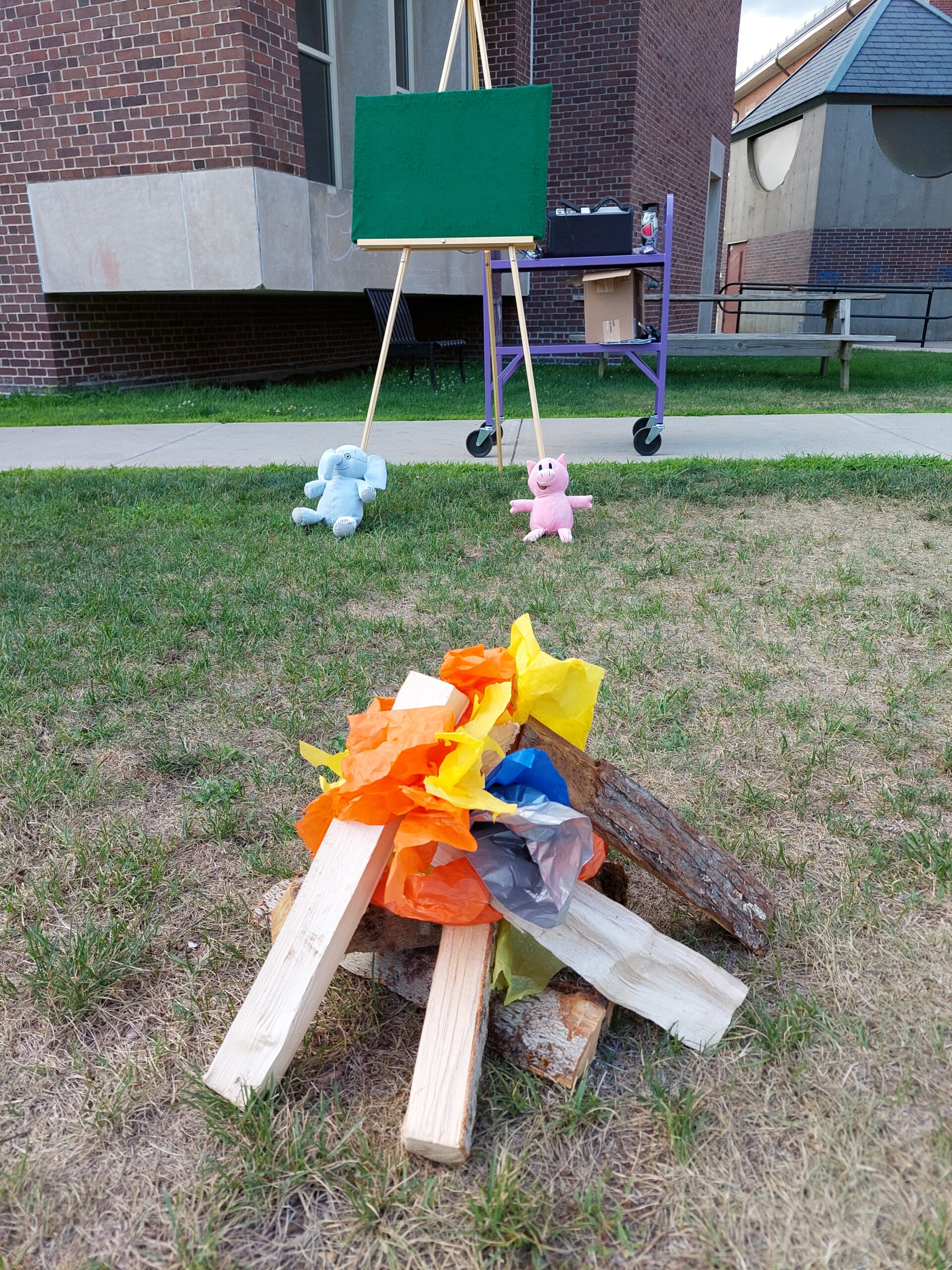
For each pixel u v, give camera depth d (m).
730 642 3.06
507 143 4.65
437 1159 1.27
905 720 2.54
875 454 6.05
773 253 22.03
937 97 18.58
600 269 6.44
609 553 4.04
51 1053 1.50
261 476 5.52
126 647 3.04
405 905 1.41
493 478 5.41
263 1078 1.34
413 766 1.36
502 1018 1.45
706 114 15.62
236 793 2.22
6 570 3.85
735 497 5.02
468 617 3.30
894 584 3.64
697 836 1.65
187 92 7.84
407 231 4.76
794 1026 1.47
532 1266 1.16
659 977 1.49
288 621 3.29
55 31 8.07
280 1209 1.24
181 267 8.34
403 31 11.34
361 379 11.55
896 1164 1.27
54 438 7.26
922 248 19.73
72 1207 1.25
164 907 1.84
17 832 2.08
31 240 8.81
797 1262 1.15
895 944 1.68
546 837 1.37
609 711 2.59
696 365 14.10
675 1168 1.28
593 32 11.74
